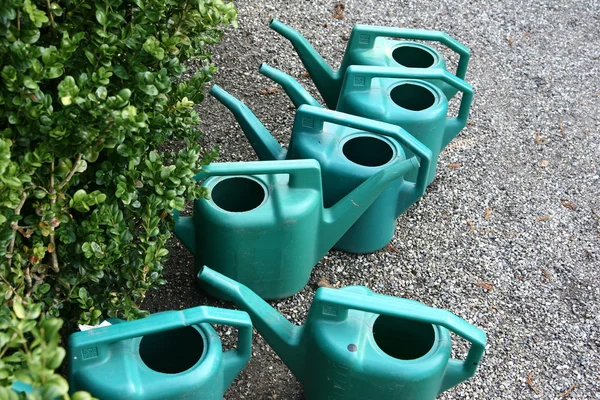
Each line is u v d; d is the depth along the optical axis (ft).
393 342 5.11
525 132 8.48
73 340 4.14
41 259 4.42
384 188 5.78
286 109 8.32
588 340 6.13
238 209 5.99
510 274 6.67
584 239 7.14
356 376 4.55
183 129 5.09
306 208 5.55
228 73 8.69
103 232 4.75
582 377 5.82
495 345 6.00
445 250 6.84
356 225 6.43
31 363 2.49
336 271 6.50
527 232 7.14
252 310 4.78
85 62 4.25
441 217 7.21
